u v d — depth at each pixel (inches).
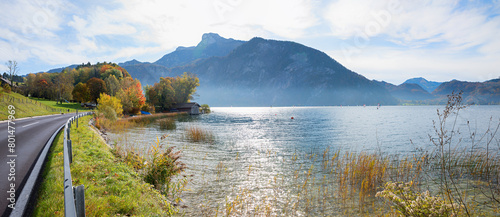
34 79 4537.4
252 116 4065.0
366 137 1336.1
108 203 245.9
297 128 1893.5
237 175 550.9
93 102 3474.4
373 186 477.7
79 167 331.0
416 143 1096.8
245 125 2140.7
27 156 385.1
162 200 328.8
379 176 516.4
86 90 3321.9
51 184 254.4
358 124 2314.2
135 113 3117.6
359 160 614.5
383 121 2741.1
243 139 1206.3
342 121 2787.9
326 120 2992.1
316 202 405.1
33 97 3956.7
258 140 1182.9
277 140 1199.6
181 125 1941.4
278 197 425.4
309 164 676.1
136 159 484.4
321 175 562.9
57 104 3346.5
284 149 932.6
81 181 282.0
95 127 1145.4
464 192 442.9
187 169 584.7
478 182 500.7
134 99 3021.7
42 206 207.9
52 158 361.1
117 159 452.8
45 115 1711.4
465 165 625.0
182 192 424.8
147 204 281.0
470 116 3014.3
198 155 764.6
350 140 1212.5
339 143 1112.2
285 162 700.7
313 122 2625.5
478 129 1609.3
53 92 4023.1
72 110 2822.3
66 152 262.7
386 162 637.9
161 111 4478.3
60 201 217.5
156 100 4313.5
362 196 427.2
